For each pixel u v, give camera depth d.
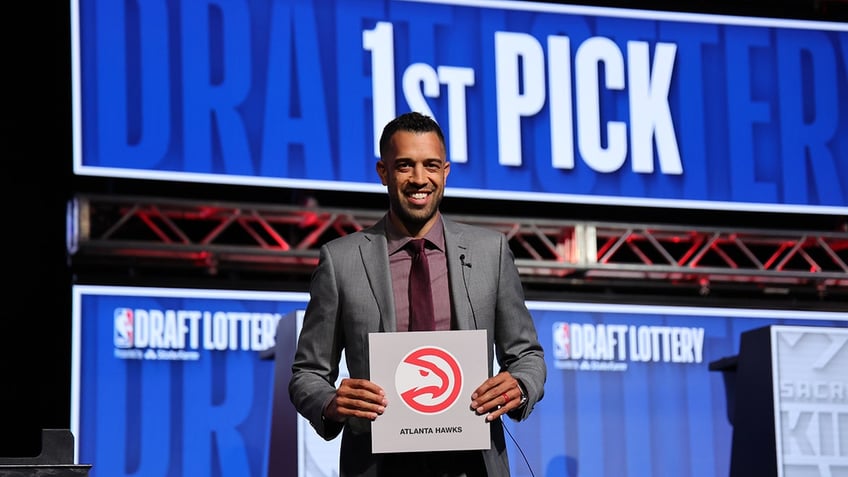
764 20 8.48
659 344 8.03
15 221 7.96
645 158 8.23
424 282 2.71
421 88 7.96
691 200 8.27
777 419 6.35
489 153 8.01
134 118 7.51
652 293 9.09
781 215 9.16
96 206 7.55
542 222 8.07
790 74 8.48
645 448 7.92
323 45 7.86
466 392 2.57
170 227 7.73
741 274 8.26
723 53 8.42
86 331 7.26
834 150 8.47
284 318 6.02
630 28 8.31
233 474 7.38
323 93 7.82
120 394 7.27
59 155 8.03
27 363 7.91
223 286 7.66
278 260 7.80
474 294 2.71
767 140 8.40
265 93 7.73
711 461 7.99
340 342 2.80
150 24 7.59
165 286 7.45
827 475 6.38
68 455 2.97
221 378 7.45
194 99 7.62
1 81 7.98
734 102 8.39
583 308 7.96
